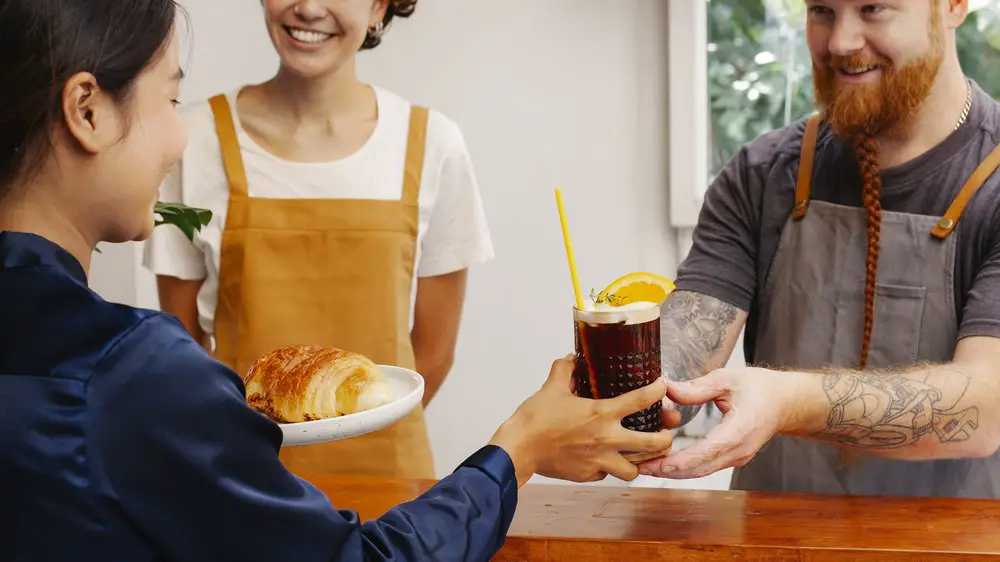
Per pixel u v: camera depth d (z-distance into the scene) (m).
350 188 2.00
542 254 2.98
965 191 1.51
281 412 1.36
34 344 0.83
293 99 1.99
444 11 2.88
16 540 0.81
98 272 2.51
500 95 2.91
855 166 1.60
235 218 1.99
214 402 0.84
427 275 2.13
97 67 0.84
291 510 0.87
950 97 1.53
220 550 0.85
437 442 3.06
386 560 0.92
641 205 2.97
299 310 1.99
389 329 2.00
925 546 1.12
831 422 1.35
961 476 1.55
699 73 2.86
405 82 2.93
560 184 2.95
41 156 0.85
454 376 3.03
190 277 2.02
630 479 1.17
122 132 0.87
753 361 1.74
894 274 1.56
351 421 1.23
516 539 1.19
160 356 0.84
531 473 1.12
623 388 1.18
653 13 2.87
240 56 2.81
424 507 0.98
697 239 1.75
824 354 1.61
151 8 0.87
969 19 2.69
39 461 0.80
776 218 1.68
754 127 2.92
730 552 1.14
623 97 2.91
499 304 3.00
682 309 1.67
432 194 2.06
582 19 2.87
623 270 2.99
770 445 1.67
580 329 1.18
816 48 1.53
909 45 1.44
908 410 1.35
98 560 0.81
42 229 0.88
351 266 1.99
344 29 1.90
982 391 1.37
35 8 0.81
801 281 1.63
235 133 2.01
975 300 1.46
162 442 0.82
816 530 1.18
